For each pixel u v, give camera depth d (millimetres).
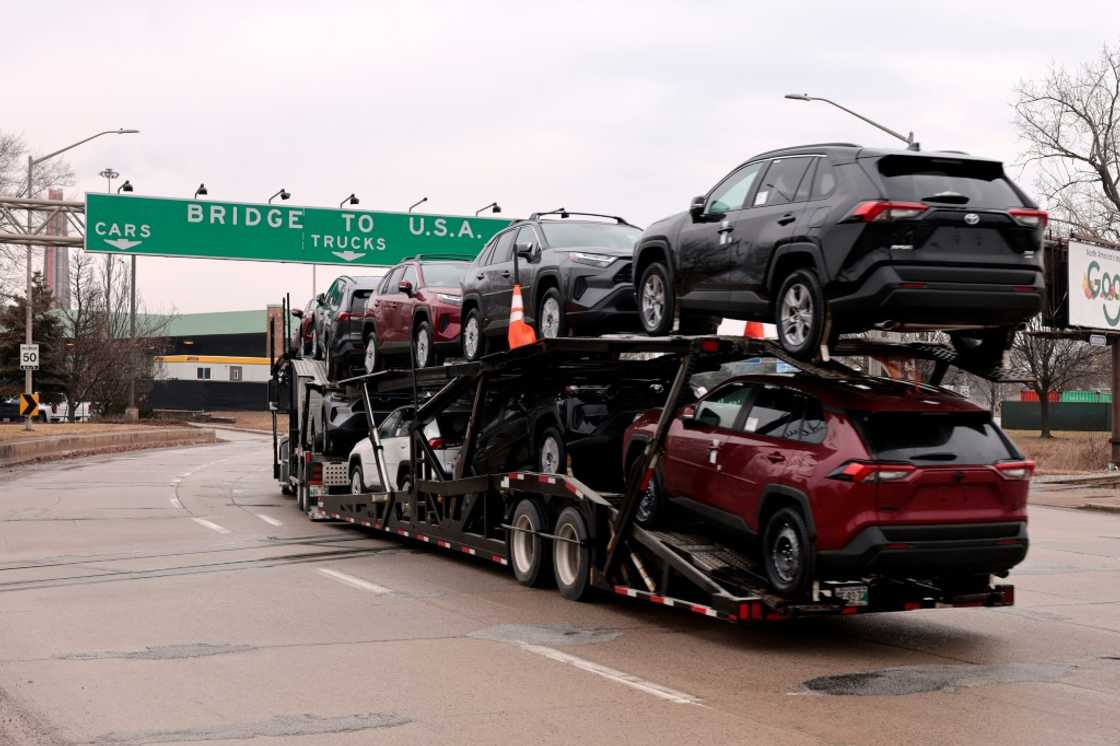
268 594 12883
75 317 75625
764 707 8039
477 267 18016
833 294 10094
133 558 15906
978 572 9984
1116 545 18797
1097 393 97250
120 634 10531
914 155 10008
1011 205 10117
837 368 10375
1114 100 52000
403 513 17375
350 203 42375
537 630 10875
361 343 23406
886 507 9508
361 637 10461
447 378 15688
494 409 15547
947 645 10461
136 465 40094
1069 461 40062
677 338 11102
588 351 12203
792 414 10438
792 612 9828
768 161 11398
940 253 9773
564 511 12609
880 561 9500
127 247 39719
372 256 42531
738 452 10781
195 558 15945
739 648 10188
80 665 9219
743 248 11297
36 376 73250
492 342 17688
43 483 30344
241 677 8820
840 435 9727
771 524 10250
